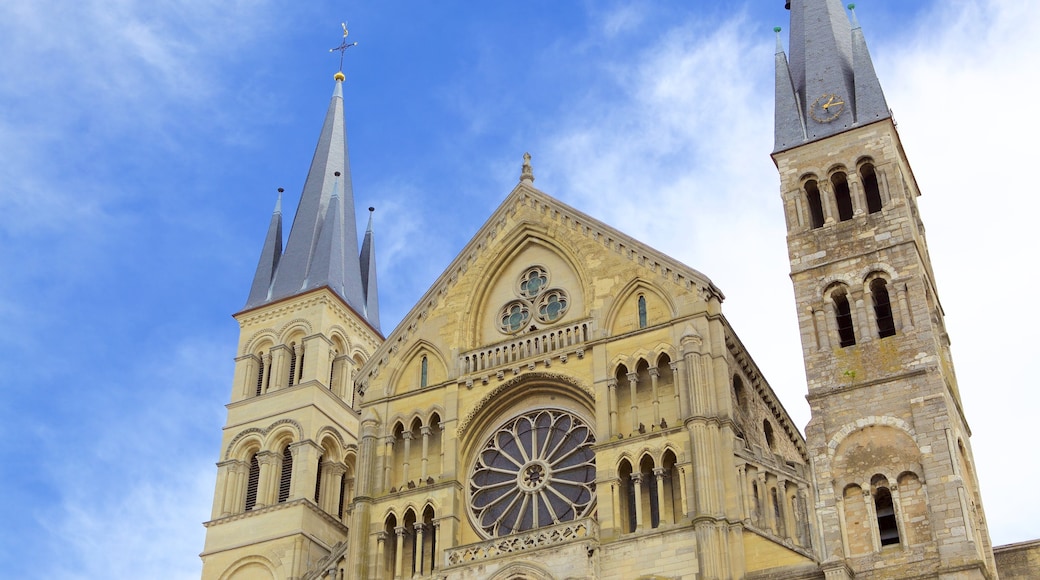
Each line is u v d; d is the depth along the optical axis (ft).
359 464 246.06
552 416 240.94
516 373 244.01
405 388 254.06
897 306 224.74
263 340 306.55
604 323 241.35
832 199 242.17
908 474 208.85
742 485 217.56
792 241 239.71
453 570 221.46
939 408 211.20
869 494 208.74
